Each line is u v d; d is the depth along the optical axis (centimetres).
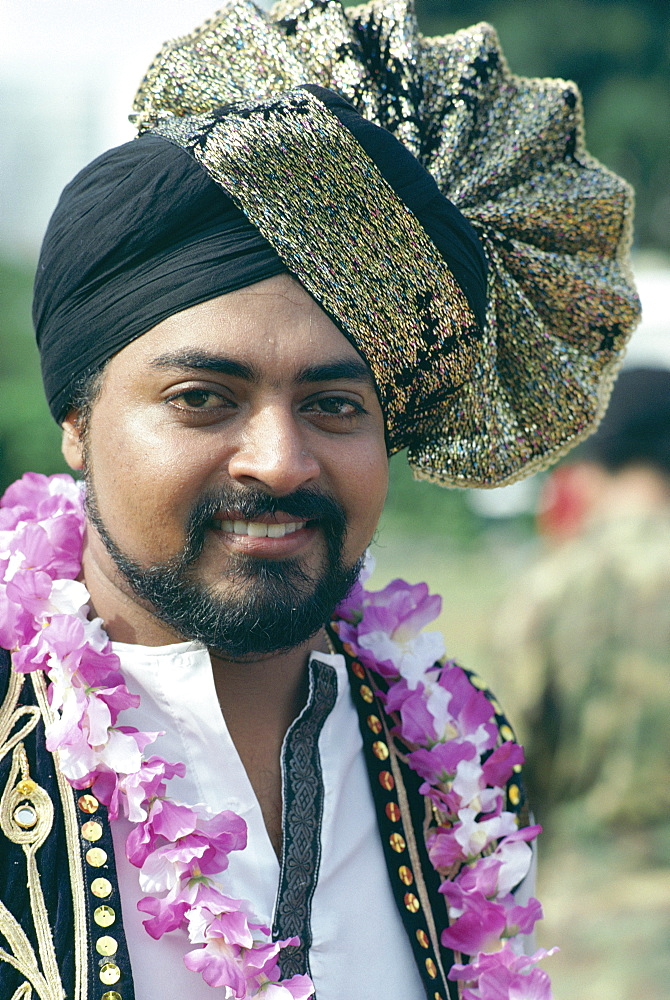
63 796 157
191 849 154
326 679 179
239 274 152
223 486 154
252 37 176
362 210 160
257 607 155
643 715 325
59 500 179
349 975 167
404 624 196
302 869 167
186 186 153
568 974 318
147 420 154
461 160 188
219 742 166
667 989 306
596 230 194
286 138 156
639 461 345
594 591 333
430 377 171
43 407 746
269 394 153
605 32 1295
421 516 1127
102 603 170
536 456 197
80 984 149
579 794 332
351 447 161
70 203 161
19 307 838
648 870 324
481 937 176
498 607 382
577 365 198
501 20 1323
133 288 154
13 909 151
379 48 184
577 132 195
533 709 334
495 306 191
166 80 174
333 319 156
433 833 183
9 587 162
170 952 156
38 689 162
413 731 186
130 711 166
